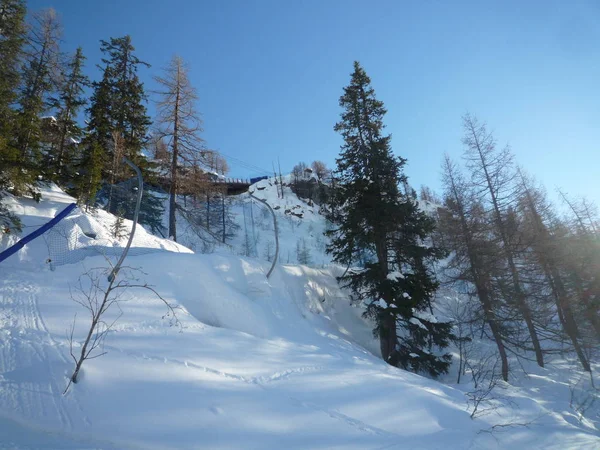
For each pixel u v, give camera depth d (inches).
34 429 154.3
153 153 721.0
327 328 508.1
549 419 284.2
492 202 616.7
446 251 558.9
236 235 2039.9
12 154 446.6
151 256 382.9
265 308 411.8
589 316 706.8
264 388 227.9
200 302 348.2
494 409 279.3
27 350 211.9
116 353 227.8
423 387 294.7
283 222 2561.5
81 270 339.0
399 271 564.1
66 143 734.5
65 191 673.6
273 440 177.3
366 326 633.0
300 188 3250.5
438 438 210.4
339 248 585.0
